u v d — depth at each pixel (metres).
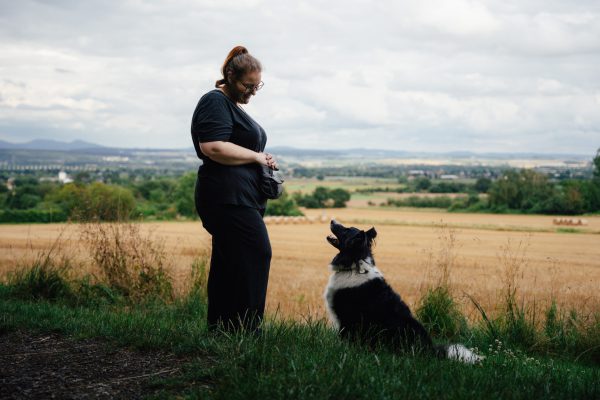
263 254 4.30
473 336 6.70
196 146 4.30
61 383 3.25
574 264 26.05
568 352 6.46
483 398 3.28
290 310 11.08
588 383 3.89
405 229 54.50
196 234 38.75
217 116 4.09
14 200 73.69
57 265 8.12
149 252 8.34
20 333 4.41
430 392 3.29
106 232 8.34
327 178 194.75
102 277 8.10
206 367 3.55
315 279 18.12
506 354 5.22
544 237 46.03
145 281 7.96
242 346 3.82
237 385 3.15
